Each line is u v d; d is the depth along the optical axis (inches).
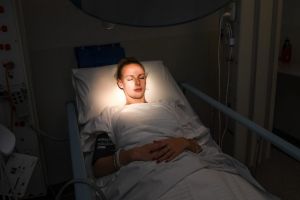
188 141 49.0
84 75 65.7
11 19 54.8
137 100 61.2
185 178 39.0
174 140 47.4
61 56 68.9
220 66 79.2
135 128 51.4
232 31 69.4
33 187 67.1
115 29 72.2
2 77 57.0
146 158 44.2
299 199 67.2
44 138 72.1
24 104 60.1
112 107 59.9
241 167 47.6
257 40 67.7
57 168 75.7
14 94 58.4
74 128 51.5
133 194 40.8
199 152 50.4
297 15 91.4
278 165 81.6
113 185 43.8
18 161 49.1
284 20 96.0
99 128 55.8
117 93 64.5
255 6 65.9
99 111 61.2
